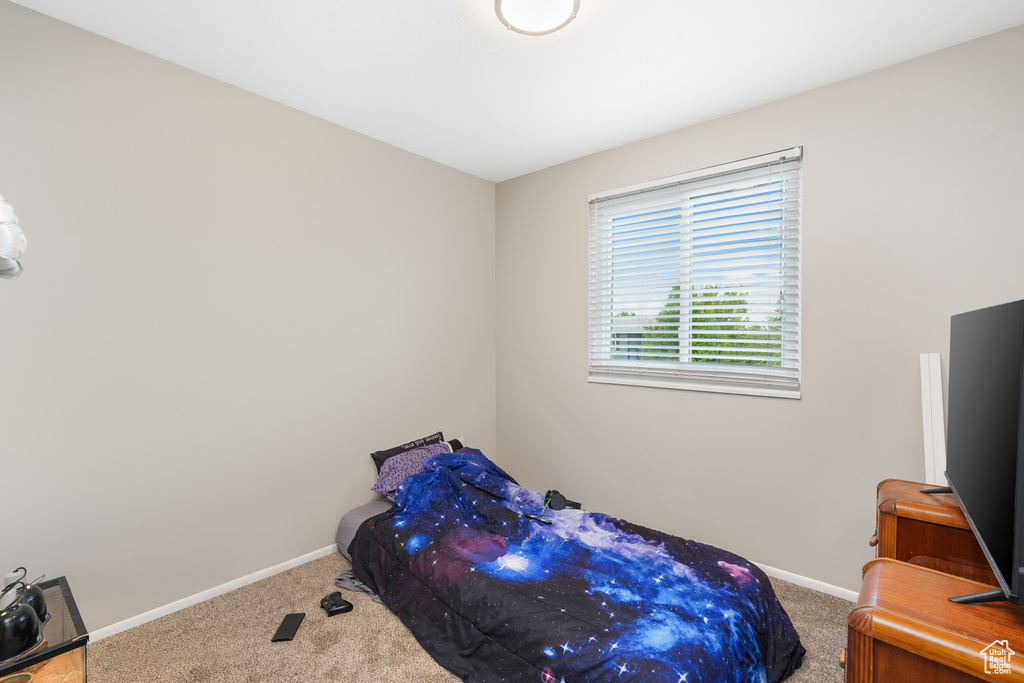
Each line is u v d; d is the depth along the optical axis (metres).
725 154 2.53
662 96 2.32
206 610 2.07
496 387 3.75
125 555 1.94
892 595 0.94
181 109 2.08
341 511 2.73
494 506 2.31
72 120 1.79
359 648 1.80
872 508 2.13
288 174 2.46
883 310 2.08
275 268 2.42
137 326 1.96
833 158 2.19
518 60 2.03
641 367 2.93
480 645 1.62
